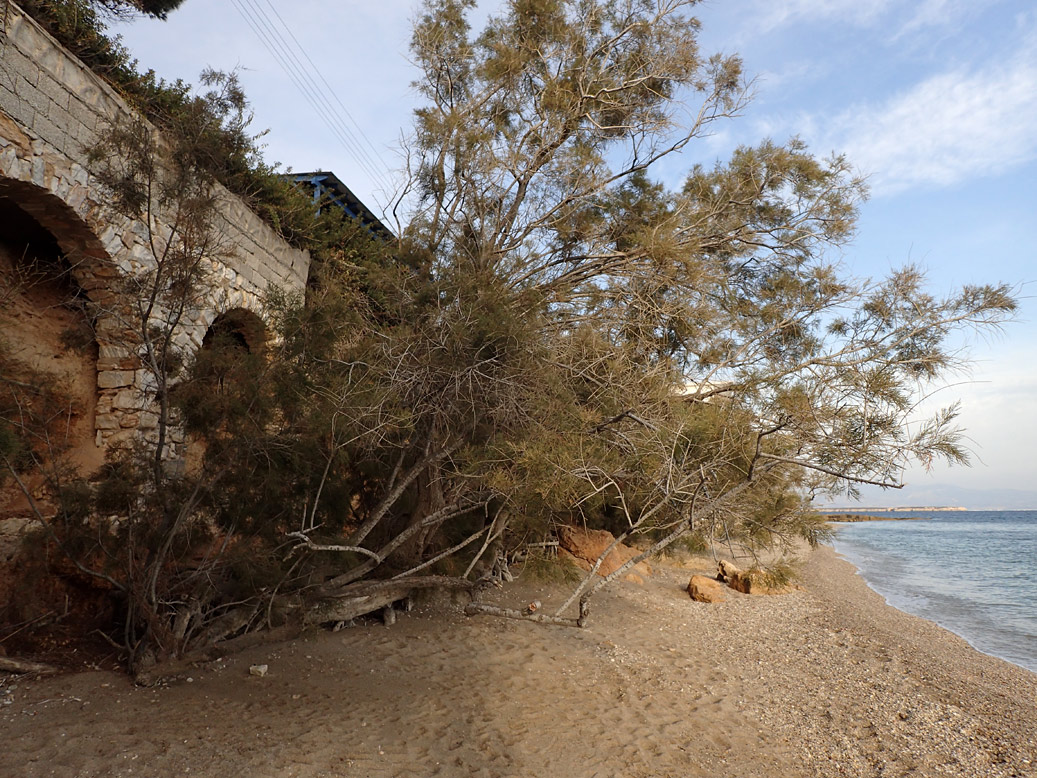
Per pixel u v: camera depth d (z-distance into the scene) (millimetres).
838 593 16141
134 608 5738
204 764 4180
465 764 4750
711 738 5895
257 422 5738
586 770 4941
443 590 9391
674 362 9039
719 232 10406
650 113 10281
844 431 5684
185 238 5516
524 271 9359
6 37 5836
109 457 5922
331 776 4293
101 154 5445
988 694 8203
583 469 6309
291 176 13562
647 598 12203
